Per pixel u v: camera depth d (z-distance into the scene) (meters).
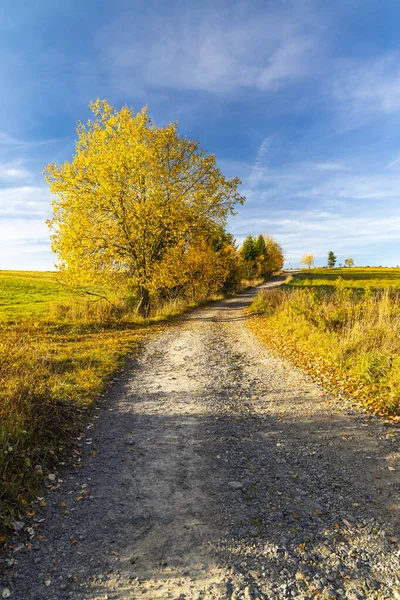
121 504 3.82
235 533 3.30
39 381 6.73
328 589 2.66
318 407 6.50
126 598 2.64
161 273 20.19
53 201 19.64
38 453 4.59
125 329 17.08
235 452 4.94
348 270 107.06
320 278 66.88
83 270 19.64
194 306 28.16
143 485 4.18
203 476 4.34
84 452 5.05
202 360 10.59
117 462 4.75
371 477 4.16
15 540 3.26
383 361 7.70
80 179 19.62
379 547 3.06
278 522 3.43
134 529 3.41
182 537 3.27
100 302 21.36
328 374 8.43
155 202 20.02
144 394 7.59
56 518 3.59
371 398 6.64
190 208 21.53
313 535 3.24
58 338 13.61
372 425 5.59
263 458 4.75
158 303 25.30
